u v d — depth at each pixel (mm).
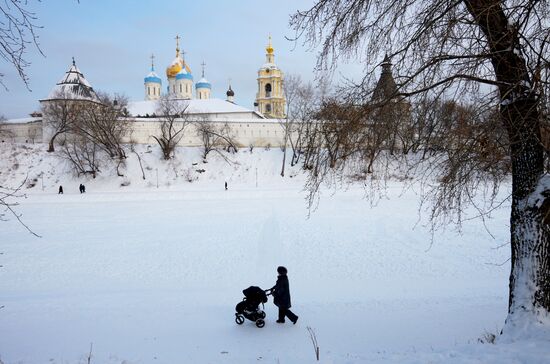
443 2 5898
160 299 12039
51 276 15352
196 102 82250
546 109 5246
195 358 7441
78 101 54812
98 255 18391
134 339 8695
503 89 5914
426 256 17297
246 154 62094
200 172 58594
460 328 8727
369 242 19984
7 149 61281
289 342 8297
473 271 15062
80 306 11328
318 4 6672
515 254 6672
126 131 62062
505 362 5039
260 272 15602
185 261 17250
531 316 6238
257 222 25484
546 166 6590
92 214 30047
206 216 28078
